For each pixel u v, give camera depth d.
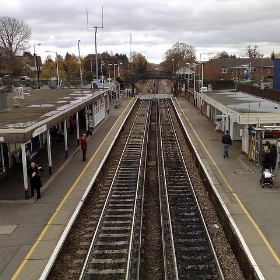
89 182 17.72
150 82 135.38
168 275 10.59
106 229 13.44
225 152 21.38
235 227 12.26
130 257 11.22
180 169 21.25
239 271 10.76
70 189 16.81
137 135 31.91
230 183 16.98
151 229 13.77
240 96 32.78
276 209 14.00
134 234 13.04
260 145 19.44
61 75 83.31
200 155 22.06
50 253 11.13
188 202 16.20
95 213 14.96
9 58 96.75
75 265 10.98
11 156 20.25
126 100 58.88
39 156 22.92
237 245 11.51
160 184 18.62
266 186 16.48
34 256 11.00
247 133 21.72
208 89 50.47
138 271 10.52
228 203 14.55
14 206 14.91
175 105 51.25
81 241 12.54
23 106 23.36
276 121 20.39
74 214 13.87
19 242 11.88
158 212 15.34
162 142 29.06
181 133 33.19
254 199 15.02
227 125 26.22
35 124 15.90
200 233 13.18
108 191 17.44
